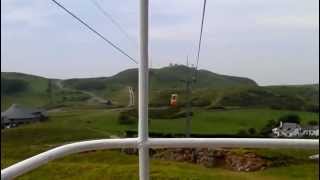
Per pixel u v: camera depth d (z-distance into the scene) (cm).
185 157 4944
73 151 384
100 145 396
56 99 18975
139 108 403
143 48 399
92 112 15262
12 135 9631
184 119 10675
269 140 394
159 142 401
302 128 9388
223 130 11462
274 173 4691
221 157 5128
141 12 398
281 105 15688
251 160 4994
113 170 3762
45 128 10788
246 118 13400
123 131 8931
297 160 4938
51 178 3578
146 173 402
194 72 5403
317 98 15912
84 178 3656
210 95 17075
